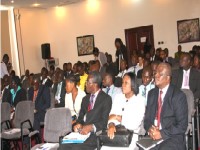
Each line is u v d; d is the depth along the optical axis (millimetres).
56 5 12516
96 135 3268
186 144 3248
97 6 11859
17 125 4961
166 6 10492
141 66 7277
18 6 11812
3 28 11938
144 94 4457
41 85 5512
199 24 10008
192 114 3510
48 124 3879
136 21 11086
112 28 11602
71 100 4480
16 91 6242
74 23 12484
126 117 3334
